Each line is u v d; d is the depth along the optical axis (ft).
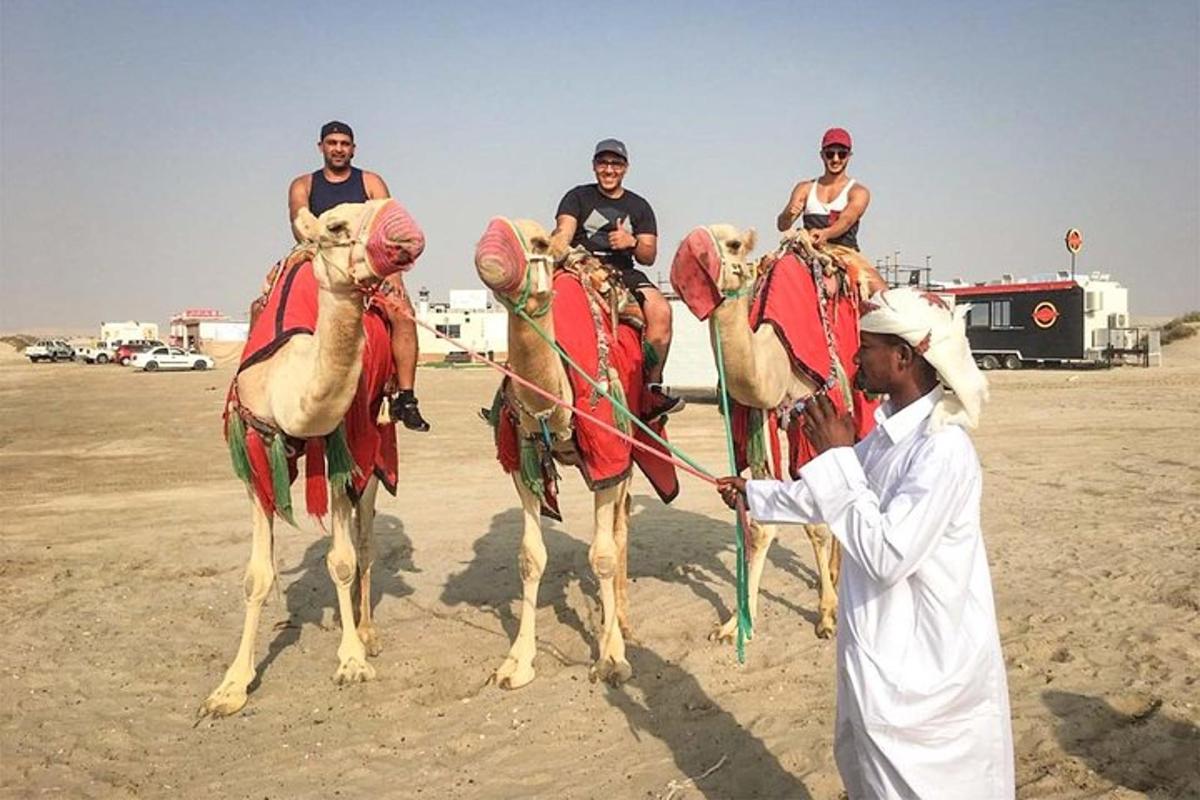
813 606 26.66
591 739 18.98
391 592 30.04
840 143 27.63
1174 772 16.01
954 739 10.91
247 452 20.61
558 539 36.24
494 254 17.34
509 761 18.26
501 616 27.17
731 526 37.88
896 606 11.14
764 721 19.15
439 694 21.71
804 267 24.16
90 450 68.03
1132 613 23.98
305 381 19.03
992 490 42.55
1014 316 136.56
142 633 26.20
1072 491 41.29
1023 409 78.23
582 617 26.58
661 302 24.00
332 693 21.90
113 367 212.43
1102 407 77.87
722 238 18.34
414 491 48.57
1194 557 28.73
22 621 27.17
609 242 23.58
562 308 20.72
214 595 29.78
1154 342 138.92
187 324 258.78
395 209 17.12
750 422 22.67
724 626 24.45
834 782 16.43
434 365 185.16
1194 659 20.72
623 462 21.24
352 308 18.01
